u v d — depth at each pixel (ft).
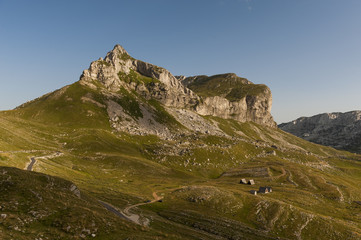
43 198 152.05
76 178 395.34
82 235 126.21
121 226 152.56
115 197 316.81
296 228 296.10
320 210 405.39
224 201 353.31
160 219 250.16
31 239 107.55
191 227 252.83
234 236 244.01
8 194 144.87
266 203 356.79
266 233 274.36
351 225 340.80
